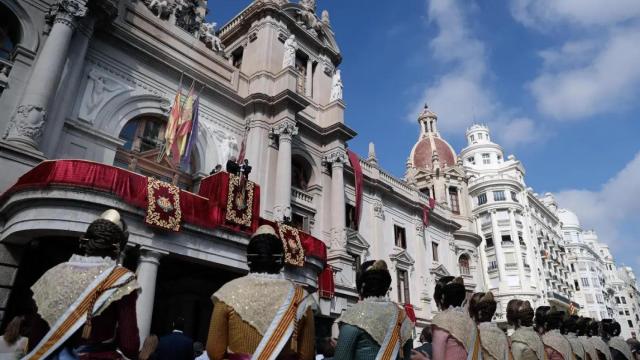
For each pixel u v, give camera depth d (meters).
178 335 7.50
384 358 3.42
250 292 3.10
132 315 3.09
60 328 2.88
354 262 22.25
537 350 5.67
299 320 3.14
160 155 16.83
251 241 3.45
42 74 13.00
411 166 43.94
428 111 50.88
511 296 52.06
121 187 11.13
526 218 58.19
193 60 19.89
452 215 37.25
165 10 19.58
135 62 17.47
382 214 28.64
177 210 12.05
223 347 2.98
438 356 4.08
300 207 21.72
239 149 20.23
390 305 3.77
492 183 58.53
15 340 6.93
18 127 12.19
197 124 17.50
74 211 10.48
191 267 14.30
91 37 15.98
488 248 56.41
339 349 3.51
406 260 28.95
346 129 23.94
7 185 11.33
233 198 13.82
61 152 14.10
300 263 14.91
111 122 15.92
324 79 26.53
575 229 77.69
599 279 75.25
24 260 11.94
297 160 23.12
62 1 14.12
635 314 93.75
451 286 4.54
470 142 73.44
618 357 9.02
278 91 21.50
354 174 26.92
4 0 13.88
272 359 2.86
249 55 23.80
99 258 3.27
